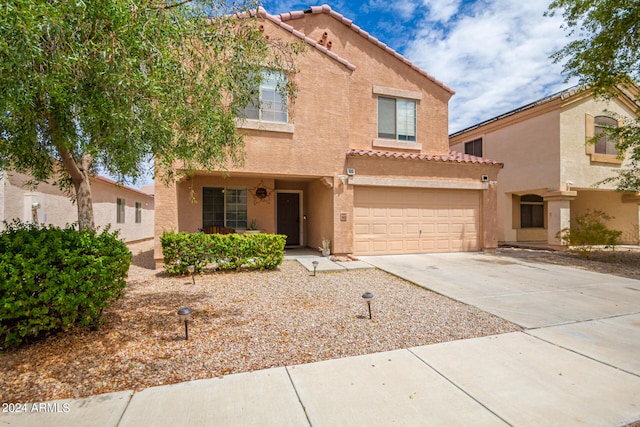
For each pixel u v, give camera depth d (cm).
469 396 303
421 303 607
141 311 529
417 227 1195
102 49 334
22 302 359
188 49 437
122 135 378
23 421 261
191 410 277
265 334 445
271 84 987
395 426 259
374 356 385
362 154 1080
